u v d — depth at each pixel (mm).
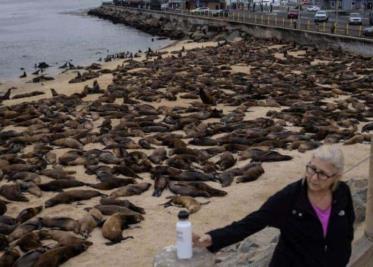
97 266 10805
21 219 13016
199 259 3904
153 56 51281
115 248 11602
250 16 70375
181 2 105125
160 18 90062
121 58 53688
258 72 37562
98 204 14094
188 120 23062
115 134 21172
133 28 95125
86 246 11609
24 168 16859
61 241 11656
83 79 38969
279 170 16359
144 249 11516
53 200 14188
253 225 4125
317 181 4000
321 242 4043
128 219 12812
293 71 38031
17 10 177375
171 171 15938
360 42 43719
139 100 29391
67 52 64688
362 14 64312
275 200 4141
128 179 15625
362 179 10672
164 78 35656
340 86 30500
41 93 34250
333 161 3984
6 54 62969
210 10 83688
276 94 28875
